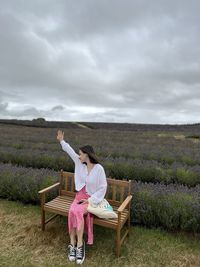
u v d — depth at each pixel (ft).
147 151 41.09
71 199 16.53
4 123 146.51
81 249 13.33
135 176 28.53
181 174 26.96
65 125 149.59
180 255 14.14
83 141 57.00
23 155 33.86
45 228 16.48
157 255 14.10
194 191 18.80
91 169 14.97
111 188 18.39
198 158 35.96
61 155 33.40
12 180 21.21
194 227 15.94
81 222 13.35
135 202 17.40
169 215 16.42
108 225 13.64
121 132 98.63
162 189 18.86
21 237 15.47
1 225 16.89
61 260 13.42
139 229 16.90
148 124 167.73
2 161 34.50
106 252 14.24
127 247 14.76
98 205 14.01
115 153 39.50
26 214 18.60
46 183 19.83
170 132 104.88
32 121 164.45
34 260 13.34
